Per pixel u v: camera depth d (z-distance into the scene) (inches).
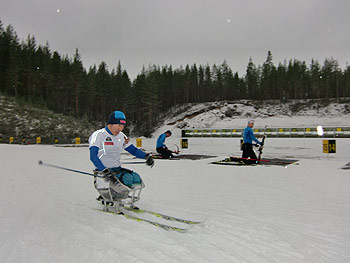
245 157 398.9
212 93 3336.6
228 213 145.3
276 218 135.9
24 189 211.0
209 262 83.8
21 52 2603.3
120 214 139.0
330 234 112.7
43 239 102.6
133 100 2591.0
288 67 3243.1
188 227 119.5
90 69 2992.1
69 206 158.6
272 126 1851.6
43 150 694.5
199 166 362.6
